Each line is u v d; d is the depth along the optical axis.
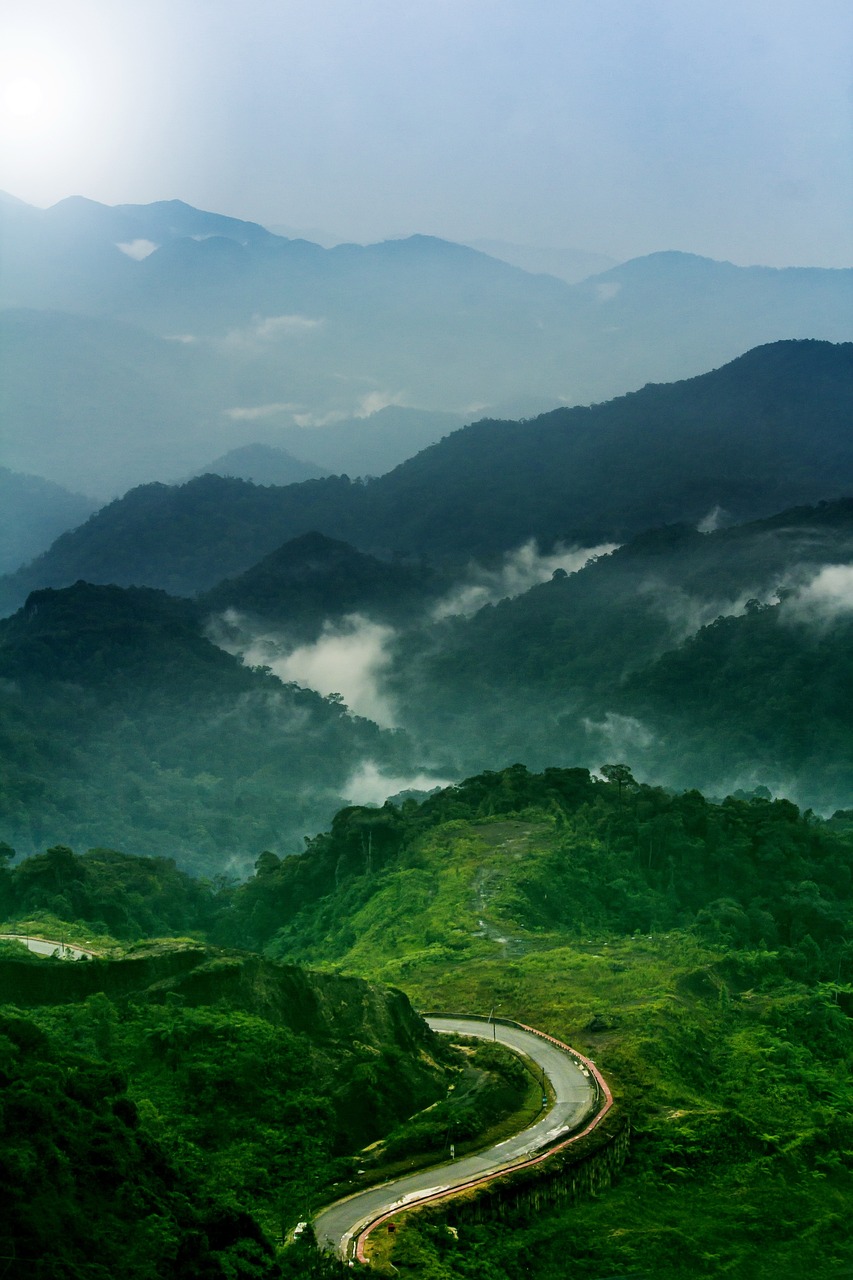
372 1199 53.12
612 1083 71.62
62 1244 37.94
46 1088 44.50
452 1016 82.62
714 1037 84.31
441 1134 59.25
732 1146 68.25
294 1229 48.94
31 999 63.25
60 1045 56.84
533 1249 53.50
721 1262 57.22
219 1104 56.84
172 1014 62.28
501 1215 54.91
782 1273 57.84
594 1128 63.66
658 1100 70.75
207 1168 51.12
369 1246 48.34
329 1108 58.00
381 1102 60.81
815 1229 61.91
